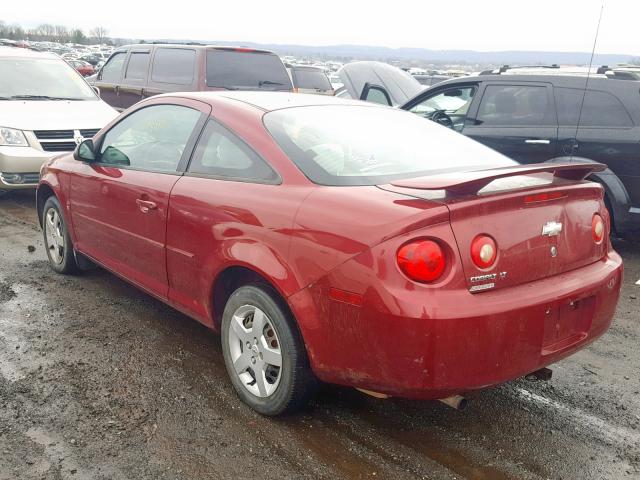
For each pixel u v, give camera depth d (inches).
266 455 110.9
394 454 112.2
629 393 137.3
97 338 157.1
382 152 129.0
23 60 354.0
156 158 152.5
